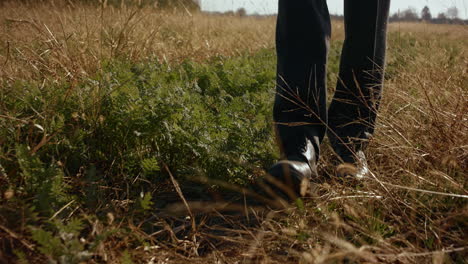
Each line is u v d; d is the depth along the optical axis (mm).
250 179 2219
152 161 2084
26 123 2227
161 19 5602
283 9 2025
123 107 2451
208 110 2822
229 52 6297
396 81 3959
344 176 2039
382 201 1763
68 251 1299
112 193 2006
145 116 2383
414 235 1604
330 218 1685
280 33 2074
